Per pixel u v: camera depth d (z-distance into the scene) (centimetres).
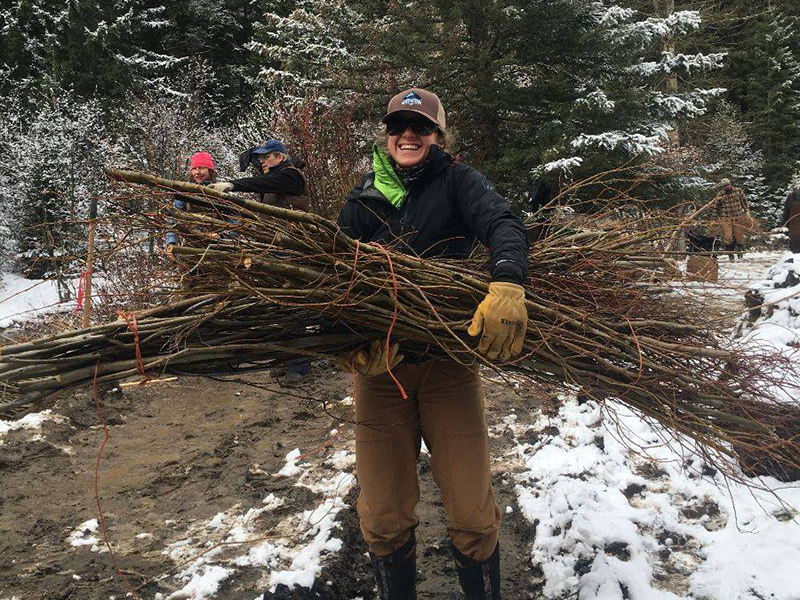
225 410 502
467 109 962
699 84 1944
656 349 245
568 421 438
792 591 251
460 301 226
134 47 1892
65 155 1226
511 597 276
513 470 384
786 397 305
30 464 412
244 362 229
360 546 319
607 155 868
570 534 302
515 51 974
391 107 229
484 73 929
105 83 1741
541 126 918
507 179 953
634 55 1022
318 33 1119
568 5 921
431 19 962
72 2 1731
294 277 213
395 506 239
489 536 238
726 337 276
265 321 223
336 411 492
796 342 402
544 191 482
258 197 523
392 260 221
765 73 2525
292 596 271
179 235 211
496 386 518
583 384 242
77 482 390
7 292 1088
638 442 398
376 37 977
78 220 211
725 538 297
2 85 1714
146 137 1234
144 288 225
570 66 998
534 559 296
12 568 305
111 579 295
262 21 2184
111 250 221
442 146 238
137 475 399
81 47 1762
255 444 438
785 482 329
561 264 255
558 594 273
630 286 264
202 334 217
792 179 2166
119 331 205
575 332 240
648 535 307
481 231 221
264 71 1191
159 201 207
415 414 244
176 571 300
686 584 272
